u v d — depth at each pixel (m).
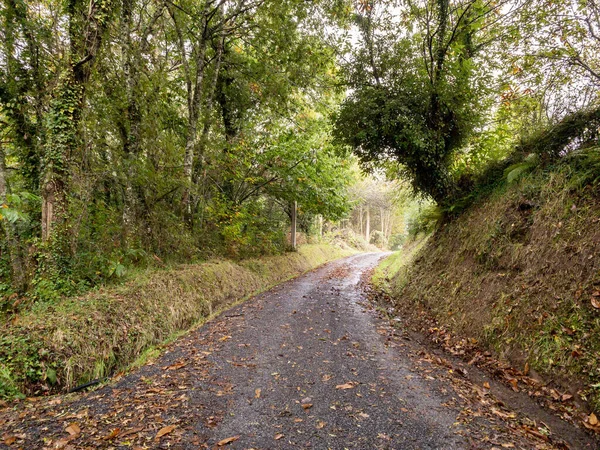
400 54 8.75
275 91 12.89
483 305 5.68
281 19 11.33
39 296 6.21
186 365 4.86
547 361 3.98
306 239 26.19
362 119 8.66
